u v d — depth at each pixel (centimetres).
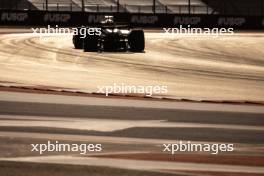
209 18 13200
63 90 3734
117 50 7362
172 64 6238
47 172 1809
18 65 5556
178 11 16300
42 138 2327
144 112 2983
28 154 2058
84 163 1955
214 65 6481
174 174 1847
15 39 8825
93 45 7069
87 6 15412
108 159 2027
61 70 5259
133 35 7250
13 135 2361
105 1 15888
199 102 3425
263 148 2291
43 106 3050
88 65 5791
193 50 8350
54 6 15088
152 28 12962
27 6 14800
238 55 8056
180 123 2734
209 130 2600
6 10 12162
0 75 4647
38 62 5934
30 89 3703
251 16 13562
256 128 2678
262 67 6656
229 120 2858
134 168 1908
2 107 2988
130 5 16025
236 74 5672
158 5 16338
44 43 8312
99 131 2495
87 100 3303
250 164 2027
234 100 3669
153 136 2436
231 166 1989
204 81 4928
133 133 2478
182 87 4375
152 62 6288
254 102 3525
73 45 8106
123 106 3138
